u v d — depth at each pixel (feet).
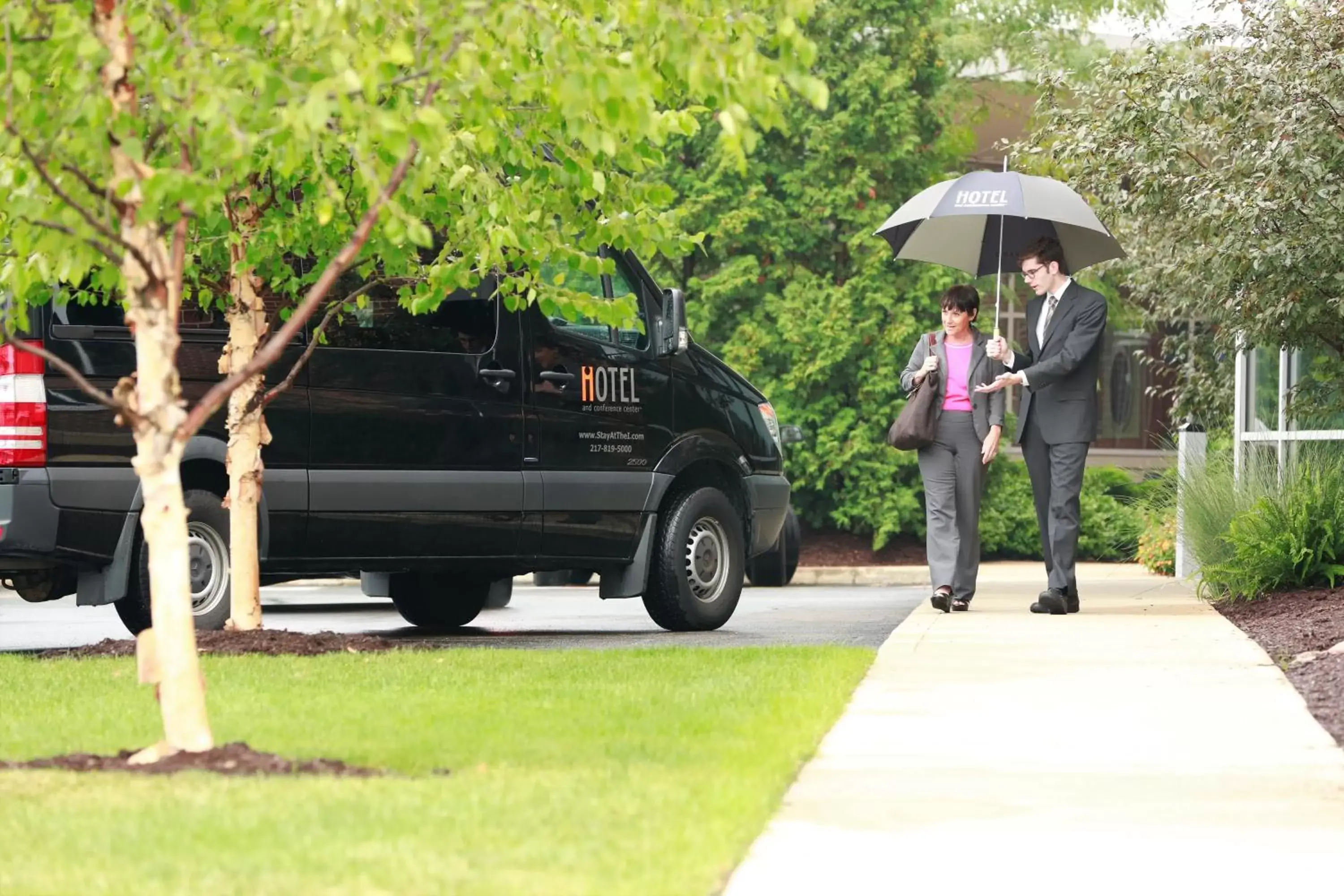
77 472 45.37
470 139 39.75
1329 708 35.45
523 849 21.75
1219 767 29.17
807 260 118.93
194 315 47.62
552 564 53.88
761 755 28.91
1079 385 56.80
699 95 29.55
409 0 27.89
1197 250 64.44
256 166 39.88
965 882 21.71
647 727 32.04
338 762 28.02
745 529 58.95
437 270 42.88
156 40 26.78
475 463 51.90
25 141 28.07
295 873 20.49
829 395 115.65
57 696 37.06
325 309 49.32
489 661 43.32
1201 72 61.77
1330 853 23.39
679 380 56.65
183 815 23.68
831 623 61.52
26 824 23.20
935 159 119.75
